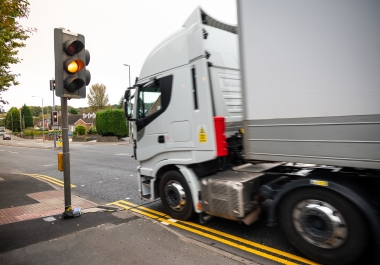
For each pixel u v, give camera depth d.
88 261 3.28
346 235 2.78
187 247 3.60
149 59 4.79
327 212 2.88
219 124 3.80
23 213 5.17
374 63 2.41
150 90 4.79
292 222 3.19
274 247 3.54
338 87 2.63
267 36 3.14
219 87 4.10
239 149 4.46
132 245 3.68
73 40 4.52
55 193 6.85
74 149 23.23
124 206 5.60
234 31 4.71
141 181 5.21
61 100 4.70
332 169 3.07
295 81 2.93
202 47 3.88
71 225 4.46
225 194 3.68
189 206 4.33
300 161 2.92
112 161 13.50
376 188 2.78
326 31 2.69
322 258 2.96
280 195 3.27
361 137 2.51
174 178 4.50
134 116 5.12
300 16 2.86
